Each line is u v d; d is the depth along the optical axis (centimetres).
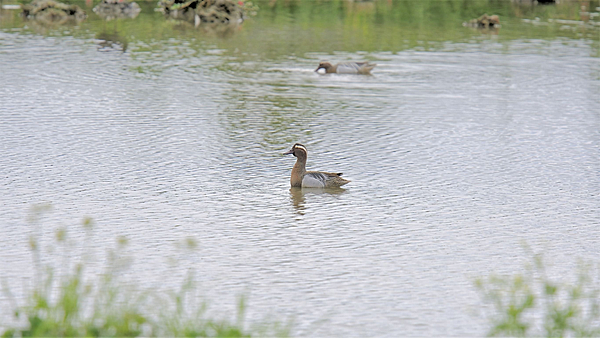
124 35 4259
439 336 1163
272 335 1135
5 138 2272
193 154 2175
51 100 2775
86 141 2266
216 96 2927
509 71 3488
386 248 1524
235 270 1401
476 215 1727
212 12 4853
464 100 2931
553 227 1655
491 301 1283
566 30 4753
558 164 2141
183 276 1367
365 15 5234
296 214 1719
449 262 1456
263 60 3678
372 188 1919
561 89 3136
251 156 2178
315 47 4053
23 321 1161
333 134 2434
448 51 3978
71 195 1795
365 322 1208
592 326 1164
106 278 1120
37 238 1525
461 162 2148
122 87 3023
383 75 3391
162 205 1748
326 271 1407
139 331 991
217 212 1716
